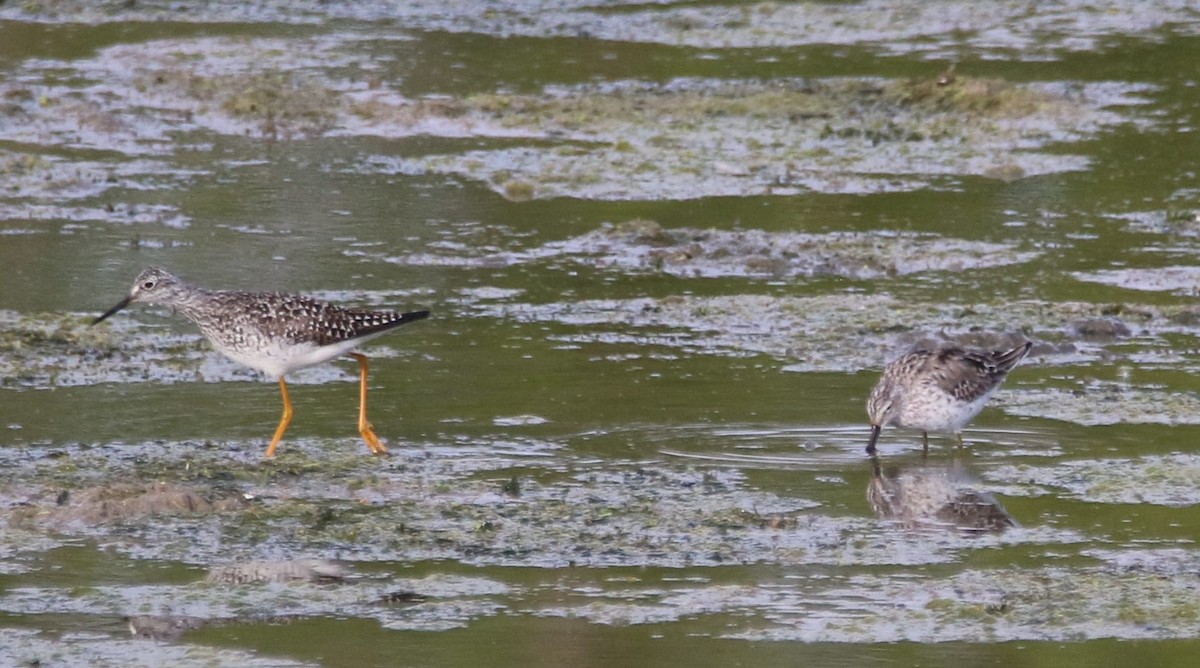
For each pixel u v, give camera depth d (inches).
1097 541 450.6
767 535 454.9
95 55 1090.1
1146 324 667.4
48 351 616.4
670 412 559.8
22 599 406.9
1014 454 524.4
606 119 975.0
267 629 393.1
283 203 828.0
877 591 418.0
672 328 660.1
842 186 866.8
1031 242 781.3
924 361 533.3
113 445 519.2
